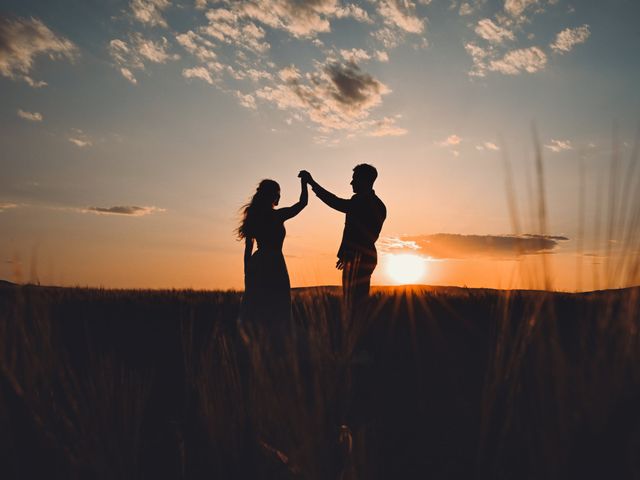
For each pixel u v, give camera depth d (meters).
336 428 2.18
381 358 5.26
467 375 5.07
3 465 2.29
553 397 1.60
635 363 1.46
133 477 2.38
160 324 8.14
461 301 9.80
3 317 2.32
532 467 1.69
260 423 2.35
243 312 7.44
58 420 2.44
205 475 2.46
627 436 1.45
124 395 2.51
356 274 7.14
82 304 6.80
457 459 2.95
